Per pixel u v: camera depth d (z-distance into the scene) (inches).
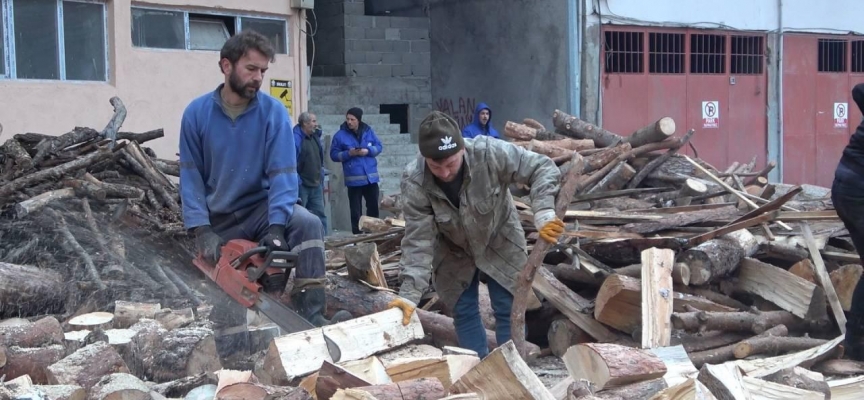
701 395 131.0
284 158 197.2
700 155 639.8
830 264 252.5
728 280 242.1
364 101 624.1
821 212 238.8
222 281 191.0
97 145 305.0
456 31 655.1
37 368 172.6
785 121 686.5
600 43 581.6
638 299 217.5
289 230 195.9
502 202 184.9
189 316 203.6
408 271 178.5
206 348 182.1
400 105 657.0
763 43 671.8
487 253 189.0
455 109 662.5
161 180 303.4
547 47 585.9
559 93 579.8
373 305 224.7
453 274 194.1
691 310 222.1
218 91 200.5
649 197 322.7
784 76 682.8
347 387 140.6
